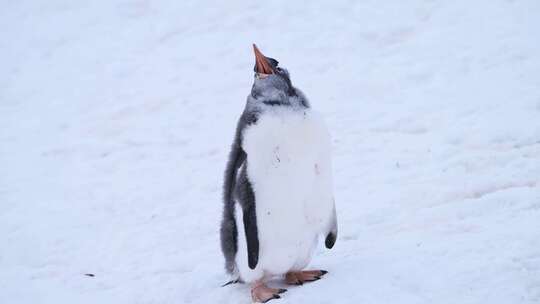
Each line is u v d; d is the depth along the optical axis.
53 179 21.25
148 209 18.00
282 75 10.36
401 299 9.66
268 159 9.76
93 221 17.72
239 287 11.46
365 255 11.84
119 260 15.04
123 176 20.67
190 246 15.16
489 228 12.02
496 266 10.16
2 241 17.05
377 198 15.44
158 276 13.54
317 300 10.06
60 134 25.17
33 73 32.06
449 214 13.35
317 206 10.21
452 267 10.38
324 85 25.03
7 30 37.34
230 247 10.97
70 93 29.22
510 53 23.94
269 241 10.16
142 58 31.47
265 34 31.17
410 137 19.39
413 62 25.42
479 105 20.45
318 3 32.97
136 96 27.59
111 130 24.75
